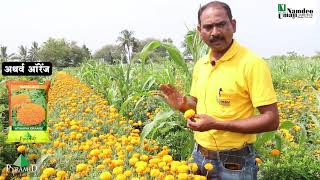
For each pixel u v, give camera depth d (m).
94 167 3.67
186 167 2.96
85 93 10.27
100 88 11.09
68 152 4.30
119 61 9.05
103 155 3.62
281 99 9.52
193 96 3.21
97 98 8.83
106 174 3.00
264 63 2.64
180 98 3.23
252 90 2.63
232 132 2.76
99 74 12.09
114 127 5.89
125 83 8.30
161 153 3.65
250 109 2.77
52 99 9.18
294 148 4.71
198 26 2.85
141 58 4.55
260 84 2.59
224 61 2.75
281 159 4.25
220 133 2.84
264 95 2.58
